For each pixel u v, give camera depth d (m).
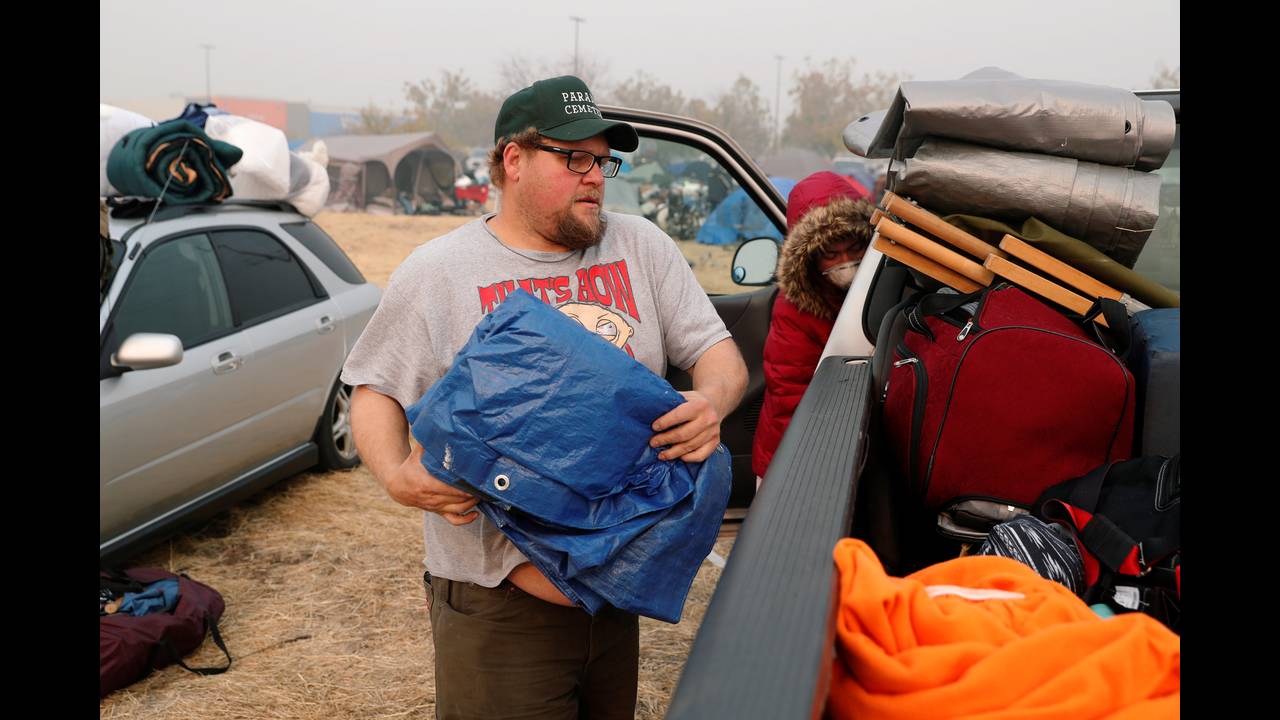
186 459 4.30
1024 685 0.92
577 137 1.82
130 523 4.05
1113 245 2.17
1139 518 1.51
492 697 1.95
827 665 0.88
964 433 1.79
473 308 1.91
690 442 1.66
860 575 0.99
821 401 1.84
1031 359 1.76
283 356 5.02
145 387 4.04
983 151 2.17
